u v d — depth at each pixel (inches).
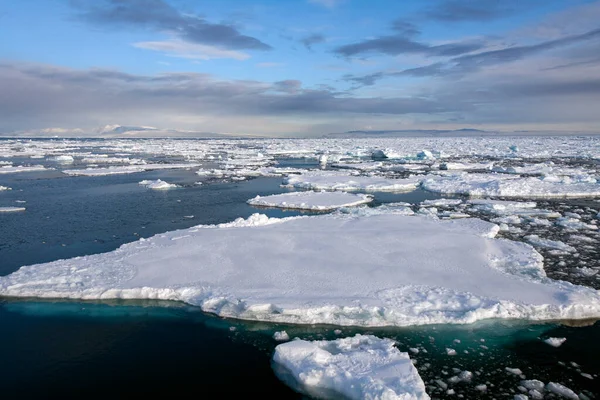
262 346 389.1
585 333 401.7
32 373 347.3
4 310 456.1
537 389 320.2
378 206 1042.7
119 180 1583.4
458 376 337.7
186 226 832.3
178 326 423.8
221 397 319.3
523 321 421.7
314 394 321.7
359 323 418.0
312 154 3307.1
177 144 5403.5
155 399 316.8
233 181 1584.6
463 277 506.6
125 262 568.1
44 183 1485.0
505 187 1232.2
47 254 648.4
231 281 498.6
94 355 373.4
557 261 602.2
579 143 4645.7
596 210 972.6
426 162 2294.5
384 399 290.4
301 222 789.2
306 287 478.0
